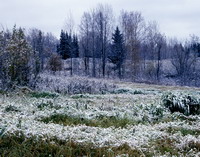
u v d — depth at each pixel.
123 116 11.00
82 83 24.95
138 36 64.31
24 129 7.02
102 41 59.22
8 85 17.64
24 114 9.91
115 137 7.30
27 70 20.45
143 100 18.22
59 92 21.03
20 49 19.66
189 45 88.19
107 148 6.41
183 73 61.12
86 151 6.11
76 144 6.42
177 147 7.11
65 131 7.27
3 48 19.75
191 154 6.52
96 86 25.91
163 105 12.99
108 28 64.12
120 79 47.72
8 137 6.41
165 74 68.06
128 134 7.96
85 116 10.31
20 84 19.39
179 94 13.08
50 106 12.48
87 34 60.44
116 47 62.78
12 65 19.05
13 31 20.61
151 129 8.95
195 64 71.50
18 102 13.04
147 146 6.91
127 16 65.12
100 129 8.17
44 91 19.02
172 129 9.09
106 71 62.75
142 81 46.38
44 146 6.15
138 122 10.49
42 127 7.44
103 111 11.76
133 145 6.71
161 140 7.67
